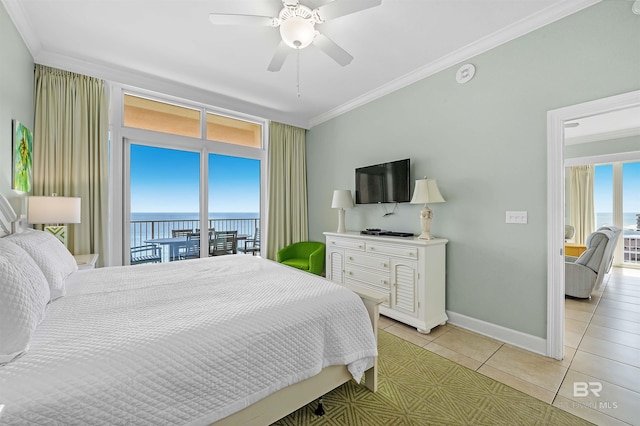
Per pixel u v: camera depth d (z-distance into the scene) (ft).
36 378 2.52
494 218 7.94
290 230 14.83
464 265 8.63
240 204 13.79
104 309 4.09
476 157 8.32
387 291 9.31
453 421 4.78
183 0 6.46
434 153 9.42
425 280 8.27
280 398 4.10
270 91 11.49
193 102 11.78
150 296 4.73
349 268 10.83
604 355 6.92
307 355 4.23
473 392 5.53
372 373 5.51
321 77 10.26
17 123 6.91
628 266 17.33
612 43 5.97
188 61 9.15
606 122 13.24
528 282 7.29
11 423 2.23
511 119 7.56
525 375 6.10
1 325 2.75
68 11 6.79
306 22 6.24
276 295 4.77
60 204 7.42
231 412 3.44
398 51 8.53
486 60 8.06
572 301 11.11
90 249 9.44
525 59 7.28
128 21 7.19
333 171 13.83
